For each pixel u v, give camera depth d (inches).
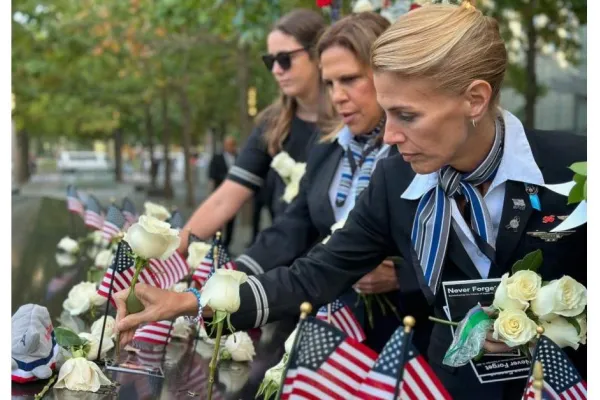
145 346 79.4
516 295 56.8
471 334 57.5
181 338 85.2
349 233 69.7
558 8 297.1
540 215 61.6
